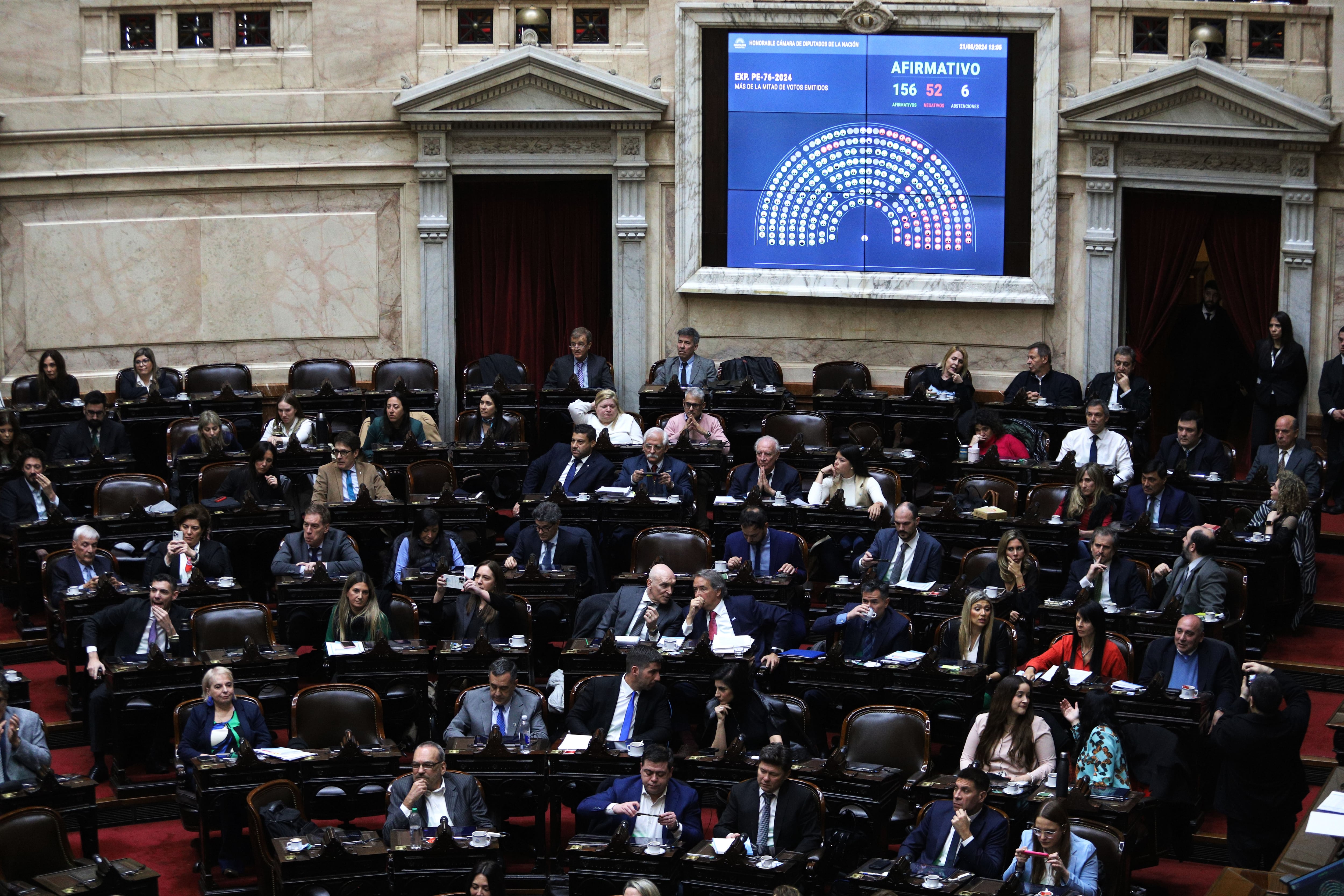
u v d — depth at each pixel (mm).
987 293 25094
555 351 26219
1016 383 23844
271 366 25594
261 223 25406
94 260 25031
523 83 24969
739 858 14305
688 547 19922
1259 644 19469
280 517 20656
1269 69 24125
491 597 18484
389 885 14477
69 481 21781
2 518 20906
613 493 21000
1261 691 15383
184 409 23281
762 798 15148
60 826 14883
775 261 25625
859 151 25266
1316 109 23469
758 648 17969
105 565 19516
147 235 25156
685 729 17656
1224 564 18969
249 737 16531
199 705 16594
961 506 21188
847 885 14125
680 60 25141
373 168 25375
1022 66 24766
